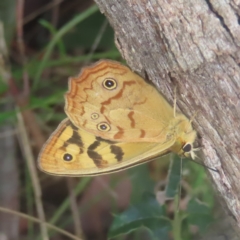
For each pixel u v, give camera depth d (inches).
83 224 11.6
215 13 8.1
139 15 8.3
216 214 10.3
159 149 9.0
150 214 9.7
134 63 8.7
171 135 9.0
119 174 11.0
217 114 8.4
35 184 10.8
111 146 9.1
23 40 12.0
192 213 9.7
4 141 11.6
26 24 12.0
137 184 10.5
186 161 9.7
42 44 12.1
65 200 11.4
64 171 9.2
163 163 10.9
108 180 11.2
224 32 8.2
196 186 10.3
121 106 8.9
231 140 8.4
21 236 11.6
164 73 8.5
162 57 8.4
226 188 8.7
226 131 8.4
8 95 11.2
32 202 11.7
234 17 8.1
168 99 8.8
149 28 8.4
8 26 11.6
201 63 8.3
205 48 8.2
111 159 9.2
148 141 9.0
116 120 9.0
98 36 11.1
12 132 11.3
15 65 11.8
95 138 9.1
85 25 11.8
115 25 8.6
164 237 9.7
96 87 8.9
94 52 11.9
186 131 8.9
